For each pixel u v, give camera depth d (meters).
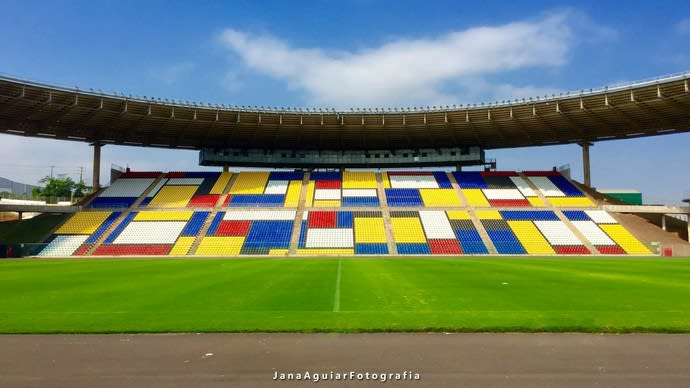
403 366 9.71
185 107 57.84
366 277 26.64
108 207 64.50
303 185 72.31
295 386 8.54
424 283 23.45
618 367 9.58
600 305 16.56
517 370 9.41
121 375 9.20
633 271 30.47
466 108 59.91
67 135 65.00
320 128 66.06
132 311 15.65
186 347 11.22
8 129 61.03
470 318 14.18
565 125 63.50
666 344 11.37
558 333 12.54
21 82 48.59
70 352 10.82
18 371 9.47
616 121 60.88
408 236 57.91
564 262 39.97
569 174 74.06
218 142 72.31
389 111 61.66
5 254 52.03
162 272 30.73
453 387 8.45
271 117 62.06
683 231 62.44
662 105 54.22
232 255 53.06
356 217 62.75
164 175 74.88
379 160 77.12
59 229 58.53
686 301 17.45
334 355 10.52
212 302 17.50
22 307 16.59
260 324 13.48
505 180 74.19
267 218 62.28
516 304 16.80
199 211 64.00
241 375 9.18
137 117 59.41
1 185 108.06
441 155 75.69
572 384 8.57
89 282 24.64
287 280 25.14
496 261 41.41
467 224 60.78
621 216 62.16
